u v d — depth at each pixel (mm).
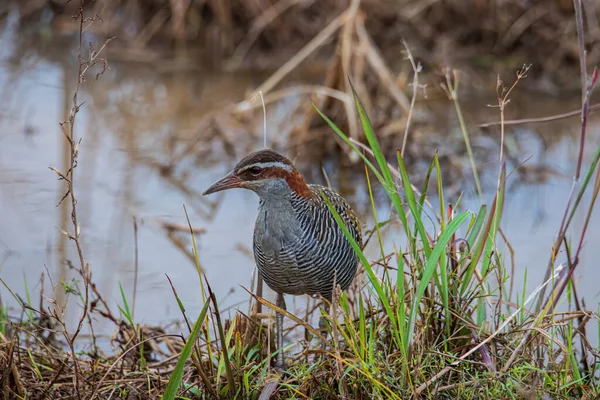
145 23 18172
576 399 7938
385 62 17094
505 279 8523
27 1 18875
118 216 13031
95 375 8516
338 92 14203
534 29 17281
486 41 17547
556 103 16516
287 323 10672
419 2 17625
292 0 17672
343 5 17734
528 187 13992
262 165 8531
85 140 14992
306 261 8664
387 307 7750
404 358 7594
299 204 8602
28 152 14562
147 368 8664
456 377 8047
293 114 15297
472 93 16656
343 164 14508
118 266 11781
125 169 14266
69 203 13219
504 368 7668
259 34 17953
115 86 17031
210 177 14242
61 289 11055
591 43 17031
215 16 17844
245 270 11766
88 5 18250
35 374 8625
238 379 8031
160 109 16219
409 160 14586
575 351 9008
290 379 7891
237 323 8734
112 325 10555
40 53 18016
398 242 12148
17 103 16188
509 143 15141
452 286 8414
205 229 12758
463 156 14695
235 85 17172
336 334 7945
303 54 15250
